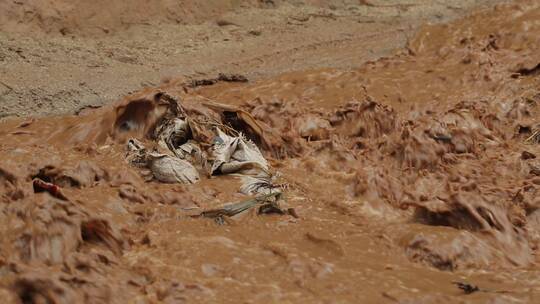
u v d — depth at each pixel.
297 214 9.25
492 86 15.00
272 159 11.70
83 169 9.85
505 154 12.16
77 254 7.04
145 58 17.17
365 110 12.84
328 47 18.41
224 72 16.27
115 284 6.89
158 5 19.81
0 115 13.74
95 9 18.58
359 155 11.81
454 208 9.05
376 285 7.29
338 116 12.99
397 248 8.45
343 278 7.41
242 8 21.84
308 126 12.74
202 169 10.70
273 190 10.12
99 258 7.23
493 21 17.81
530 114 14.12
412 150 11.66
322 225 9.02
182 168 10.30
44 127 13.08
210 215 8.98
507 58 16.02
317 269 7.49
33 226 7.09
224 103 13.53
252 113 12.96
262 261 7.73
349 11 22.61
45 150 11.05
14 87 14.55
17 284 6.38
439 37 17.56
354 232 8.84
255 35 19.55
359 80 15.39
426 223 9.19
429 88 15.05
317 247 8.32
